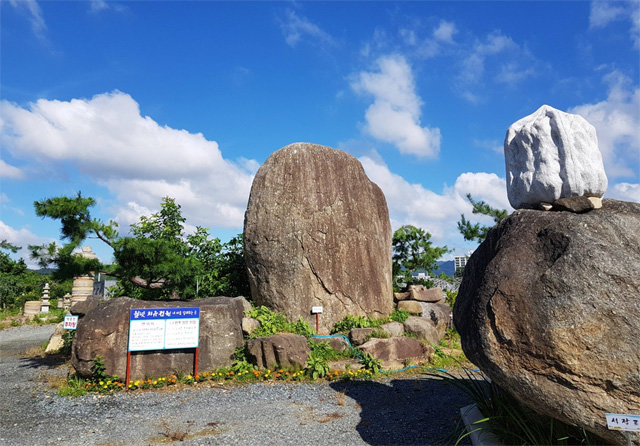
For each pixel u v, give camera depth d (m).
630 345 3.38
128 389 7.21
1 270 28.38
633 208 4.31
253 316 9.54
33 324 19.36
